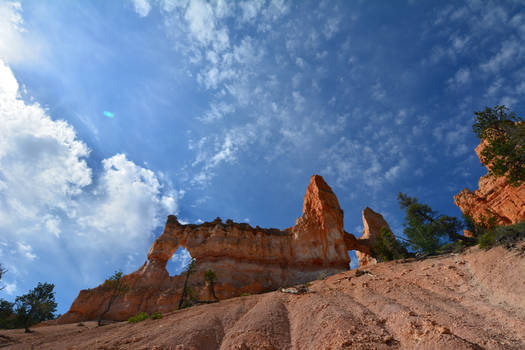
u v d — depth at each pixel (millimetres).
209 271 42375
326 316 14906
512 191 44000
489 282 14992
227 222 67062
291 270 55219
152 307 46906
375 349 10352
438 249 33906
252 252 58406
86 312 46562
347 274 32125
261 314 17969
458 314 12289
